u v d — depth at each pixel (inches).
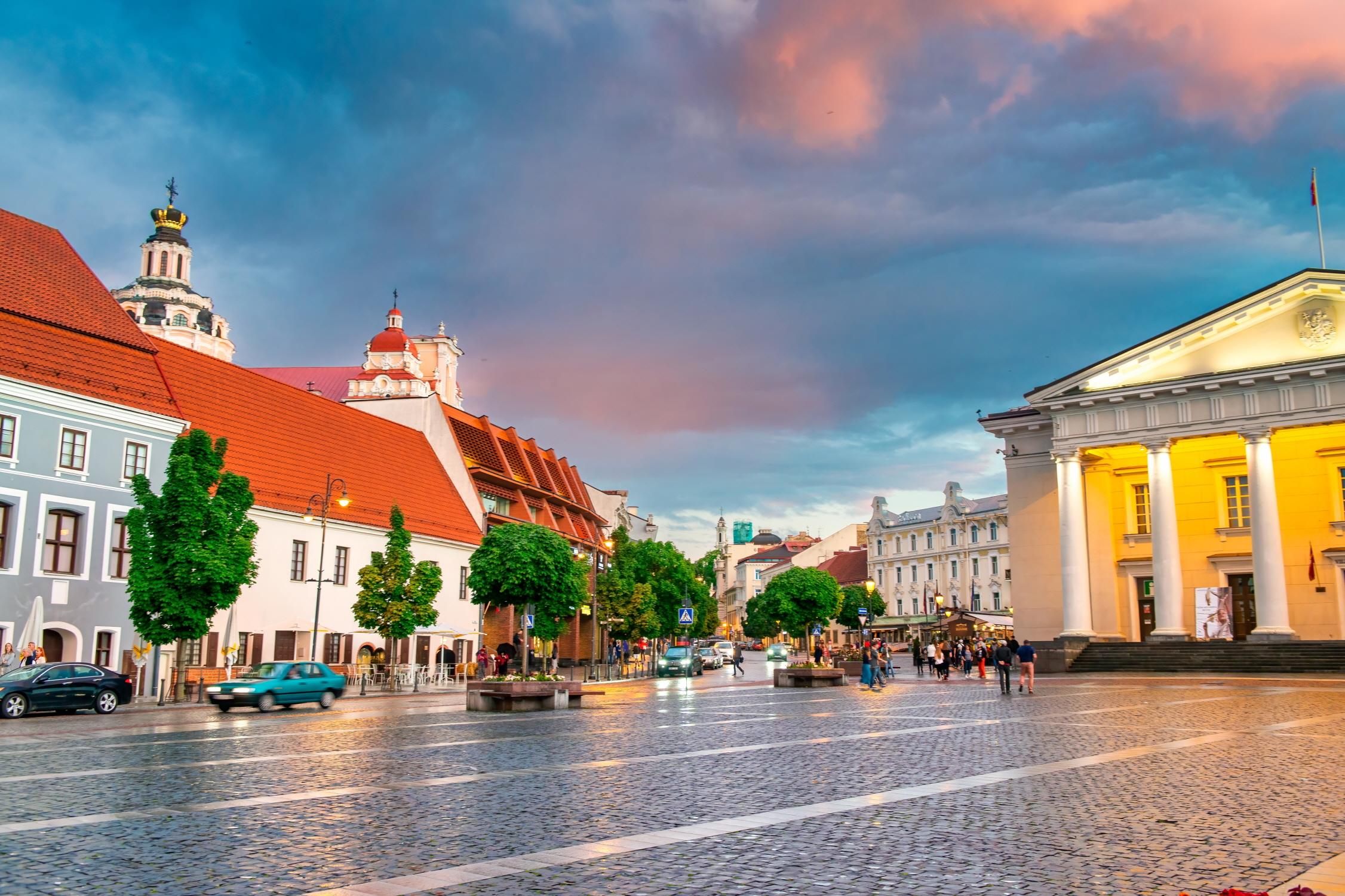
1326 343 1830.7
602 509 4387.3
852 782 522.0
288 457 1962.4
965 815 424.2
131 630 1485.0
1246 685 1446.9
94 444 1451.8
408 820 415.8
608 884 310.0
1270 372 1843.0
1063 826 398.3
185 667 1459.2
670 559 3518.7
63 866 334.0
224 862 339.3
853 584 5270.7
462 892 300.2
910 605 4931.1
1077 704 1095.6
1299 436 1957.4
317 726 914.1
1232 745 682.8
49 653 1391.5
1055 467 2210.9
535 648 2551.7
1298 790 486.6
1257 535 1841.8
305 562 1888.5
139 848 360.5
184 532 1318.9
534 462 3174.2
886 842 369.1
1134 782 514.9
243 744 738.8
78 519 1428.4
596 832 391.9
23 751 693.3
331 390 3659.0
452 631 2247.8
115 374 1517.0
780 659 3174.2
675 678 2274.9
